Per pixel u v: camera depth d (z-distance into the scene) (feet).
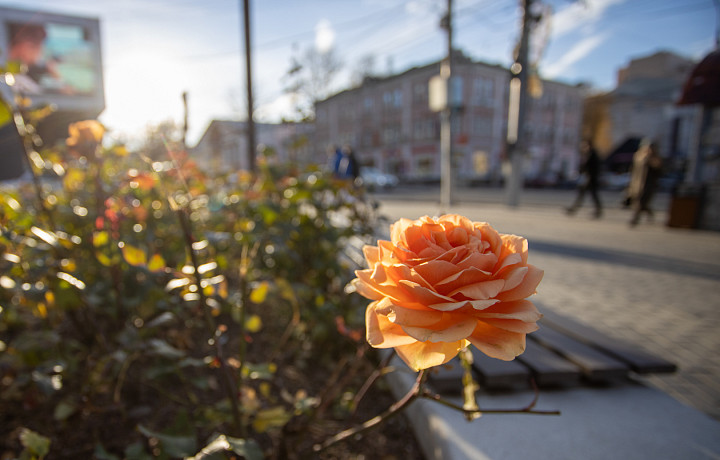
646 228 25.53
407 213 33.71
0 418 4.77
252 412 4.43
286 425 4.02
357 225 8.89
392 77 119.65
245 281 3.87
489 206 42.63
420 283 1.97
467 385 2.96
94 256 5.96
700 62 23.17
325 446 3.45
